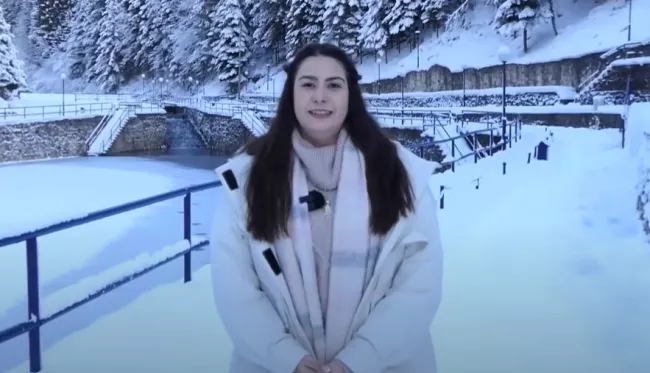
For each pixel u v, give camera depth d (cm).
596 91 3562
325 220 266
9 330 453
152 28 9181
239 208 264
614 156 1611
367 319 258
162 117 6269
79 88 10406
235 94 7512
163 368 457
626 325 518
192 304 612
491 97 4500
